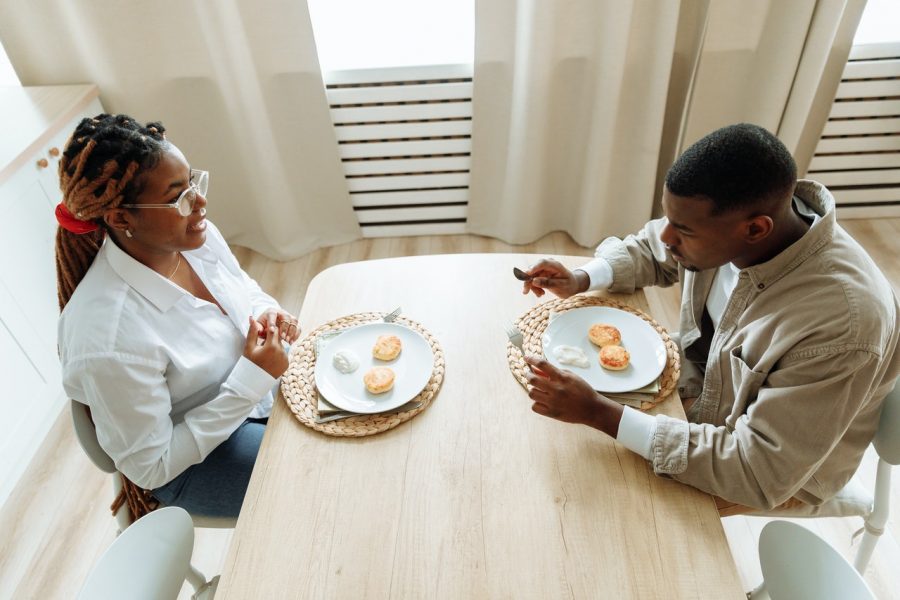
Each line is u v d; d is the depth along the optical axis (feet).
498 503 2.93
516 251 8.38
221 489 3.84
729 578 2.63
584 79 7.12
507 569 2.69
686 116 7.11
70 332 3.32
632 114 7.26
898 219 8.42
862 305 2.80
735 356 3.32
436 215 8.61
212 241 4.28
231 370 4.07
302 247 8.48
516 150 7.42
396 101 7.43
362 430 3.27
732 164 2.78
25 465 5.90
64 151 3.10
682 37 6.73
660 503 2.92
